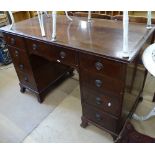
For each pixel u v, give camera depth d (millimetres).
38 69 1615
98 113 1279
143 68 1364
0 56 2475
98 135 1400
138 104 1658
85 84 1191
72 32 1277
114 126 1250
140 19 1490
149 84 1902
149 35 1150
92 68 1064
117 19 1582
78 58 1094
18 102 1808
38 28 1427
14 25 1558
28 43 1371
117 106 1123
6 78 2223
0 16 2402
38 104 1762
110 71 990
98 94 1168
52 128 1491
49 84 1829
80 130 1455
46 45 1229
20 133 1469
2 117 1639
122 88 1014
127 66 926
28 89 1809
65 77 2057
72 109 1667
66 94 1861
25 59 1521
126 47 896
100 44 1056
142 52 1130
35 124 1541
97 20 1519
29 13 2619
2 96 1908
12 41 1491
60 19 1622
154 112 1396
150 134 1379
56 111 1659
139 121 1494
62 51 1152
